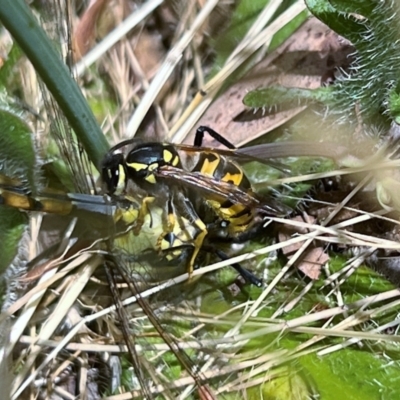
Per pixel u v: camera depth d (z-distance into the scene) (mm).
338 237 103
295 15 113
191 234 103
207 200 103
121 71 116
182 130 112
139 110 112
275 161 105
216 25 117
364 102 105
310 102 108
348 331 100
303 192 107
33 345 100
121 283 103
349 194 105
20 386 100
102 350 101
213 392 100
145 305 101
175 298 104
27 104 108
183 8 119
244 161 106
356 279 104
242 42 114
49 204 98
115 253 103
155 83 113
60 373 103
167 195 103
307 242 104
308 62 112
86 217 101
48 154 106
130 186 102
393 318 102
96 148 99
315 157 106
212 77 116
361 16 103
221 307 104
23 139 98
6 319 100
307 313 103
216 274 105
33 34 89
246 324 102
